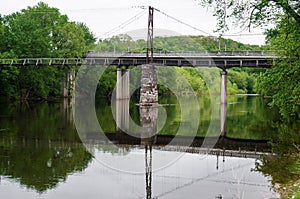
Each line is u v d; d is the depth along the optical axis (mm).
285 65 17344
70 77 69562
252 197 12164
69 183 13898
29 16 68500
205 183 13594
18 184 13805
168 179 13969
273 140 23281
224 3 14477
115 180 13945
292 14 14250
